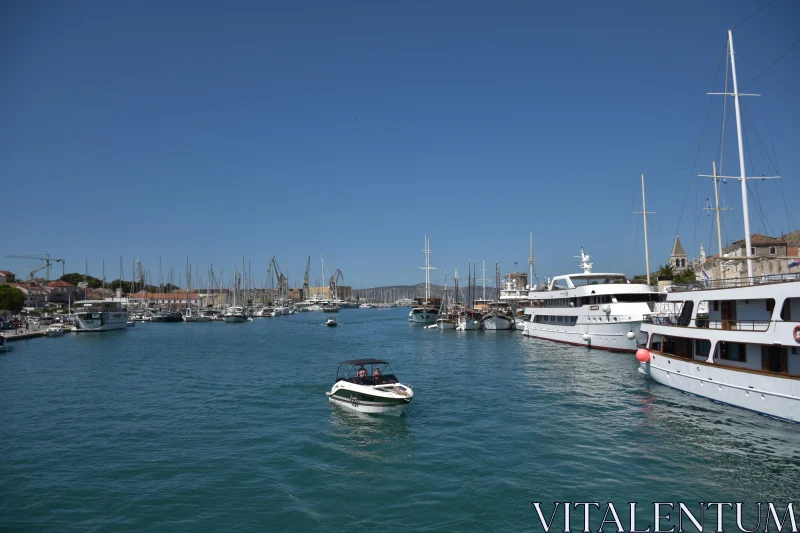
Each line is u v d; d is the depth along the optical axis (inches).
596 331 2332.7
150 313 6048.2
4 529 617.9
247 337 3713.1
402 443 939.3
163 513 658.8
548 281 4015.8
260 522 631.8
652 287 2314.2
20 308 5073.8
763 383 1025.5
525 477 766.5
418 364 2049.7
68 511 666.8
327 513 654.5
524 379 1625.2
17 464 845.8
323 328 4879.4
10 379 1739.7
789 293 1003.9
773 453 856.3
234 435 1005.2
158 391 1491.1
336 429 1038.4
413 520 633.0
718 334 1176.8
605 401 1266.0
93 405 1300.4
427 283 5506.9
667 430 992.9
